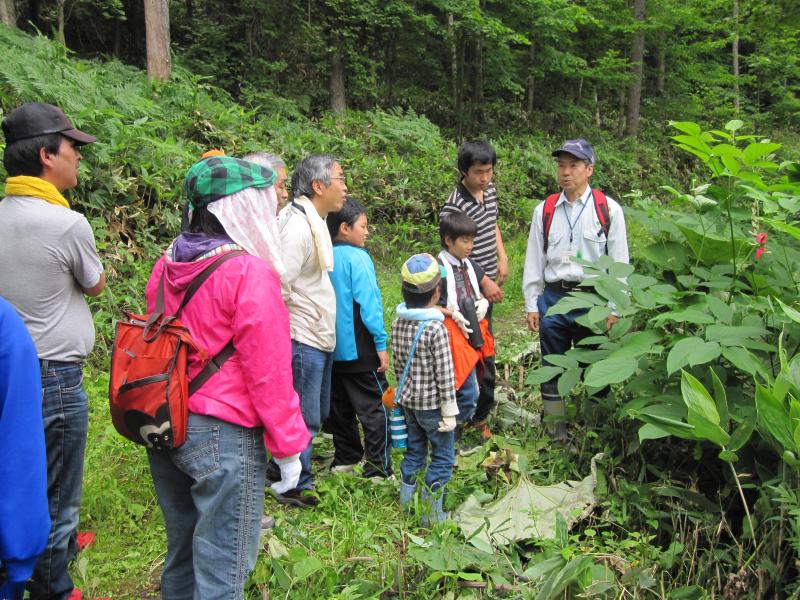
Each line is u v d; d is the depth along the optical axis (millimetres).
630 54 17578
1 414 1448
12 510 1438
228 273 1935
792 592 2406
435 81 14422
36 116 2365
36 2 11539
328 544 2949
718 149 2764
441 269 3605
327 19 12133
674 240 3764
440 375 3062
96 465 3334
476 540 2752
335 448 3732
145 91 8055
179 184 6238
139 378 1887
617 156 15352
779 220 3094
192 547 2133
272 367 1921
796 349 2984
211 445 1925
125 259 5379
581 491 3195
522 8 13758
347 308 3477
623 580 2527
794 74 20875
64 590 2451
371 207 8422
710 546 2738
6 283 2297
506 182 10930
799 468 2416
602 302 3232
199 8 12922
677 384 3133
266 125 8875
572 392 3916
